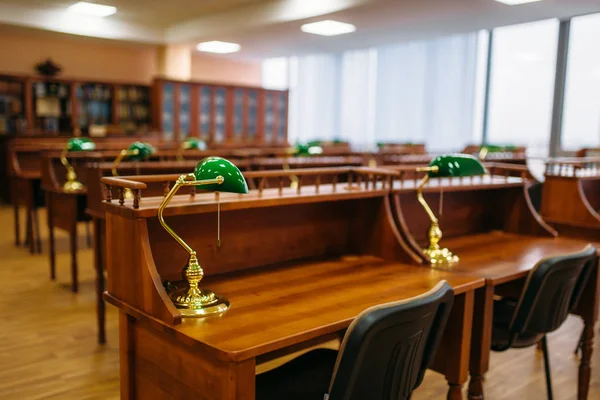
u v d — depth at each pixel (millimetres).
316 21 7605
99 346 3166
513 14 7207
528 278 2045
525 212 3117
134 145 3248
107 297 1814
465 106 9461
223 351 1379
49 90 9516
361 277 2113
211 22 8648
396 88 10641
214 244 2109
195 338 1460
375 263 2340
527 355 3176
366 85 11289
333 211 2504
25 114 9211
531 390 2750
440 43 9734
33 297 4027
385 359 1459
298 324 1582
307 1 7273
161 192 3670
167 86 10211
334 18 7426
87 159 4742
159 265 1964
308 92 12539
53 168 4266
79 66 10250
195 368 1524
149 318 1618
